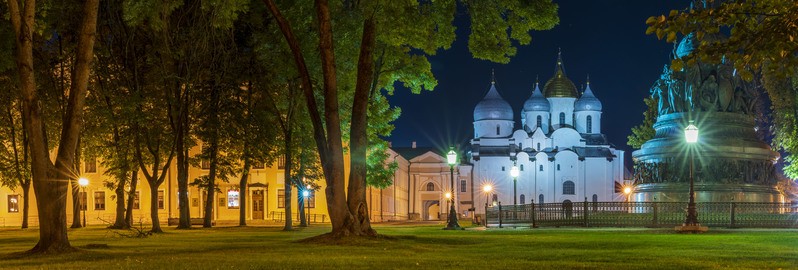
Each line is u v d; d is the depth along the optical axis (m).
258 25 38.28
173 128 40.72
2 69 32.12
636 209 41.59
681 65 10.73
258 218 72.94
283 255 16.75
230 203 73.19
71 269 13.80
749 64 10.64
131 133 40.00
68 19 37.78
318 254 17.05
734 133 40.91
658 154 41.44
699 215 35.66
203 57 38.06
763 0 10.64
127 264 14.77
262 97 43.91
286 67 37.41
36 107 18.70
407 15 24.83
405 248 19.20
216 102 42.03
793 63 10.36
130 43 39.53
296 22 33.97
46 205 18.89
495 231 33.69
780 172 61.66
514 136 127.44
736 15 10.39
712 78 40.94
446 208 116.00
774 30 10.17
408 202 115.81
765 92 54.66
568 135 126.50
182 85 43.62
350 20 24.75
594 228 36.03
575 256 16.02
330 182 22.31
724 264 13.78
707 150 40.03
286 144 43.44
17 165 50.38
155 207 38.47
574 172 124.25
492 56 27.09
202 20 34.44
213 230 41.62
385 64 37.44
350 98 42.19
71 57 40.41
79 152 48.72
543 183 124.25
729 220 35.34
